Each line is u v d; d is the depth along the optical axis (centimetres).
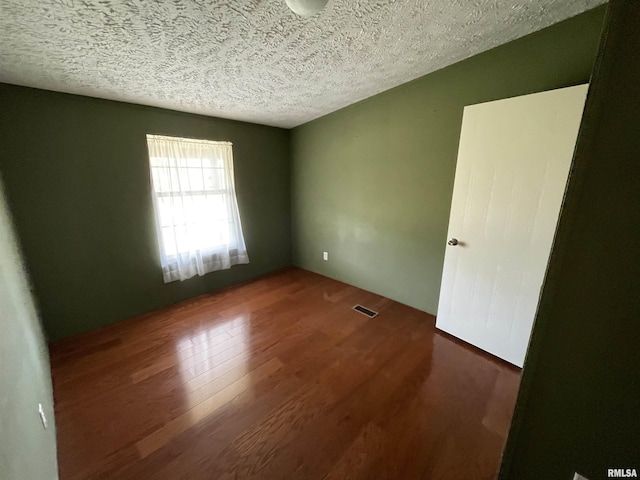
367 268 308
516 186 174
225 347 206
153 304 264
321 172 333
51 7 108
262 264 366
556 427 53
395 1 130
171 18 123
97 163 215
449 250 216
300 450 127
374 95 261
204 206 284
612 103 40
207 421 142
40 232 196
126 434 134
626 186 40
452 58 196
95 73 168
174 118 253
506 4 140
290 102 254
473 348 208
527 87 178
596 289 44
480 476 117
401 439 133
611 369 45
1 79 167
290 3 103
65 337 216
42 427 108
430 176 237
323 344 211
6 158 178
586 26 153
